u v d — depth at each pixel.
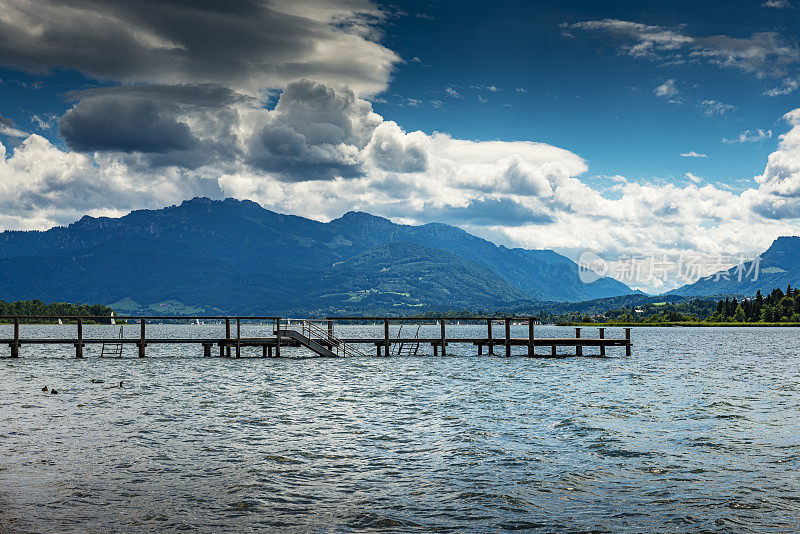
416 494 16.95
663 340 126.88
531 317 62.16
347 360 61.03
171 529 14.39
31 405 30.98
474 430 25.34
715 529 14.41
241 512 15.52
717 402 32.81
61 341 56.44
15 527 14.37
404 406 31.77
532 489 17.36
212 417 28.23
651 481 18.09
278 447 22.22
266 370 50.69
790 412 29.48
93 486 17.42
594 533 14.24
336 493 17.03
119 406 31.12
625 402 32.94
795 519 15.00
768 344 106.12
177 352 76.25
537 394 36.31
